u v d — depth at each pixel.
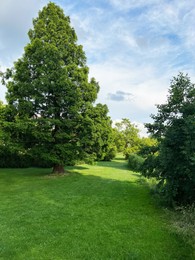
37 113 15.28
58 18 16.84
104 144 17.14
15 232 6.06
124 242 5.60
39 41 15.10
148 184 12.57
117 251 5.13
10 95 15.19
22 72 14.98
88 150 16.25
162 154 7.72
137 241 5.67
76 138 15.57
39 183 13.19
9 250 5.06
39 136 14.02
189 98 8.16
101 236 5.92
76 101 14.65
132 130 36.81
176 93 8.19
